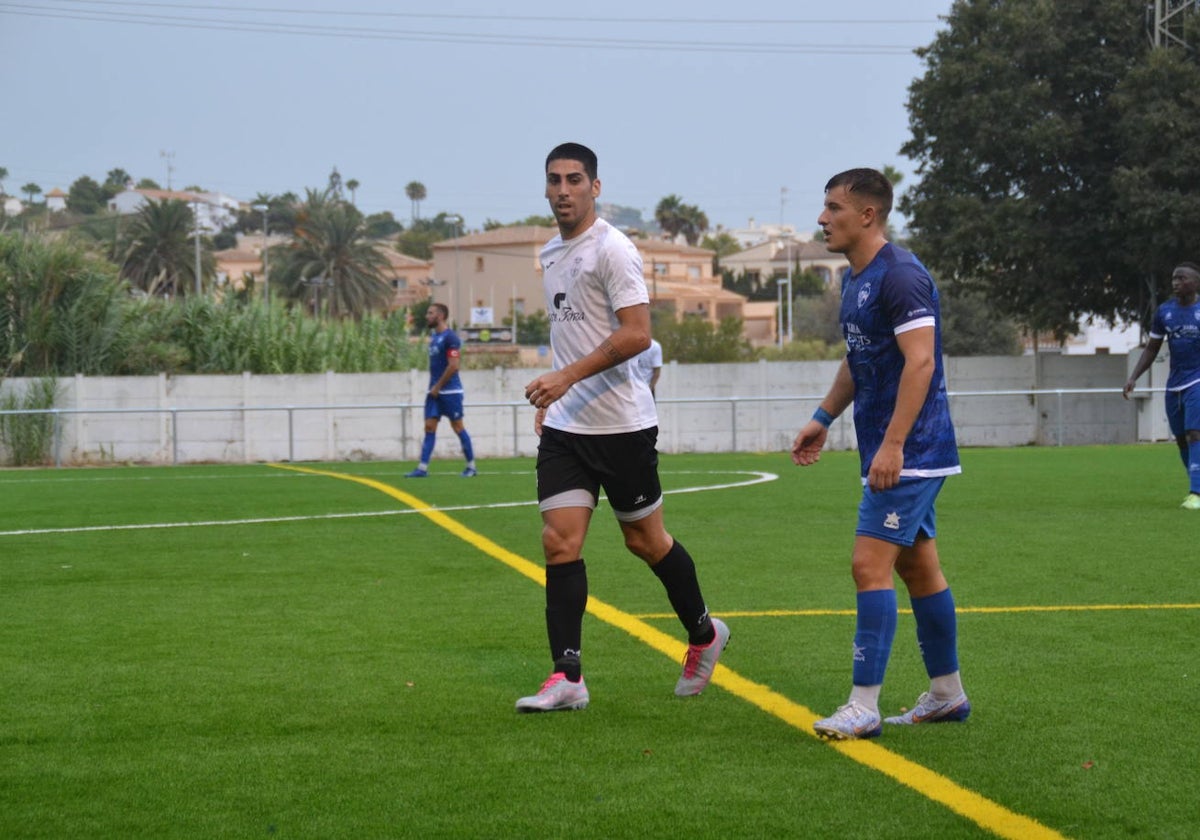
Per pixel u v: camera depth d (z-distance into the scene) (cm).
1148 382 3712
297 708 707
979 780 566
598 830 501
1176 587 1109
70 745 633
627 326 718
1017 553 1316
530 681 773
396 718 684
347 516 1742
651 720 680
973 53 4019
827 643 885
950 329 7662
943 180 4166
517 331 11588
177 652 863
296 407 3266
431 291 13812
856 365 664
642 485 730
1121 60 3888
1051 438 3931
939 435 645
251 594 1108
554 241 755
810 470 2611
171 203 9888
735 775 575
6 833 505
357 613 1014
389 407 3362
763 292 15688
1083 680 766
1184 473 2328
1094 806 528
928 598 665
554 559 724
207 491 2184
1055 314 4012
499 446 3747
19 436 3328
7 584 1166
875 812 521
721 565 1258
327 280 9556
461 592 1116
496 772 583
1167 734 642
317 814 525
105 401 3556
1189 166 3659
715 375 3838
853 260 664
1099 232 3884
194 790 559
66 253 3734
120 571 1245
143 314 4016
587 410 727
